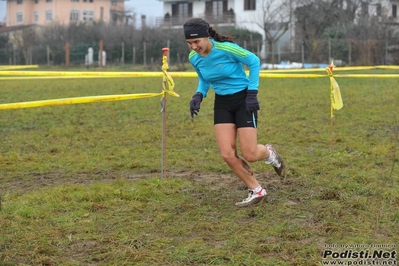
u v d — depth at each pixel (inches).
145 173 445.4
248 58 315.0
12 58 2731.3
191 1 3176.7
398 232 291.4
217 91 328.5
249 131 326.6
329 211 324.5
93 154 521.0
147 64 2439.7
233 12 2994.6
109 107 863.7
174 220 316.2
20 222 311.3
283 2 2591.0
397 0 2854.3
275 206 339.6
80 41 2667.3
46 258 258.2
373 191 365.7
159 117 761.6
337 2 2395.4
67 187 382.3
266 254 265.6
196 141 577.3
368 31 2027.6
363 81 1331.2
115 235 290.0
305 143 558.9
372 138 576.4
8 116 768.3
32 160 495.8
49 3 4190.5
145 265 253.9
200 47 311.6
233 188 388.5
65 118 754.8
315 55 2052.2
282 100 967.6
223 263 255.6
